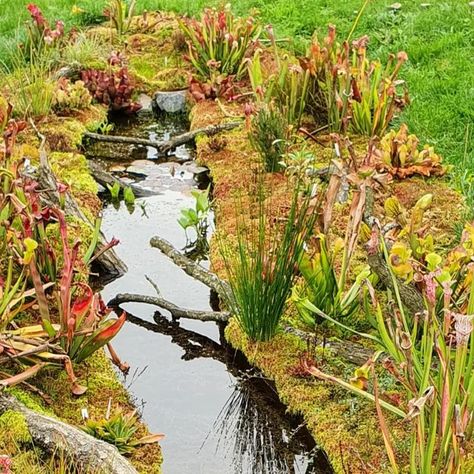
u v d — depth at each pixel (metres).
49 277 5.23
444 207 5.75
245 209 5.86
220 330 5.33
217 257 5.62
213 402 5.01
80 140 6.70
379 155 6.02
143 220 6.06
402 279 4.89
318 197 5.12
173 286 5.57
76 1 8.68
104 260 5.61
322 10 7.94
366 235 5.14
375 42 7.36
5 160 5.42
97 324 5.00
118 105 7.17
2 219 5.20
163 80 7.46
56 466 4.32
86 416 4.73
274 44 6.58
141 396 5.02
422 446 3.89
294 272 5.09
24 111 6.78
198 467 4.72
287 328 5.17
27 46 7.57
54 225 5.57
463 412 4.15
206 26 7.32
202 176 6.40
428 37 7.25
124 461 4.25
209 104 7.02
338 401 4.90
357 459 4.58
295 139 6.41
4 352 4.83
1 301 4.90
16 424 4.46
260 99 6.42
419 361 4.70
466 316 3.72
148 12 8.35
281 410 4.96
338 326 5.10
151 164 6.56
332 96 6.43
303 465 4.75
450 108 6.40
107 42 7.91
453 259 4.92
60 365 4.95
